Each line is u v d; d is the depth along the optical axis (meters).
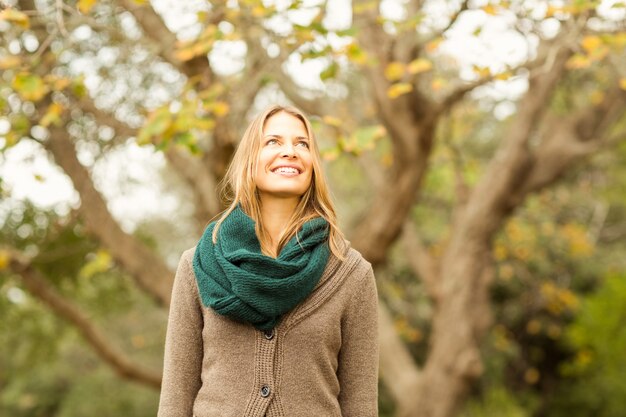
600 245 14.00
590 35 4.25
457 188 7.75
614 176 10.93
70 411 14.02
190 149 3.76
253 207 2.04
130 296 7.99
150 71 5.04
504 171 7.12
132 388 14.31
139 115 4.99
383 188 5.80
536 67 4.83
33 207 5.81
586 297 12.50
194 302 1.98
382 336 7.46
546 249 12.86
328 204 2.09
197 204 5.59
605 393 13.37
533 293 13.20
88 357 14.84
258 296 1.82
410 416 7.21
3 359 10.98
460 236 7.43
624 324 11.30
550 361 14.76
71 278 6.89
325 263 1.95
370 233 5.80
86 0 3.49
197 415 1.89
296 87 6.29
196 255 1.97
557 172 7.14
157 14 4.61
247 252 1.84
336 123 3.91
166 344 2.01
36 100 4.07
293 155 2.03
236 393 1.86
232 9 3.92
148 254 5.62
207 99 3.97
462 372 7.22
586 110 7.32
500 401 11.95
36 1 4.60
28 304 7.28
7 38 4.09
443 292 7.41
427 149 5.60
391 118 5.46
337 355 2.01
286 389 1.87
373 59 4.08
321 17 4.24
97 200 5.34
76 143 5.12
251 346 1.88
